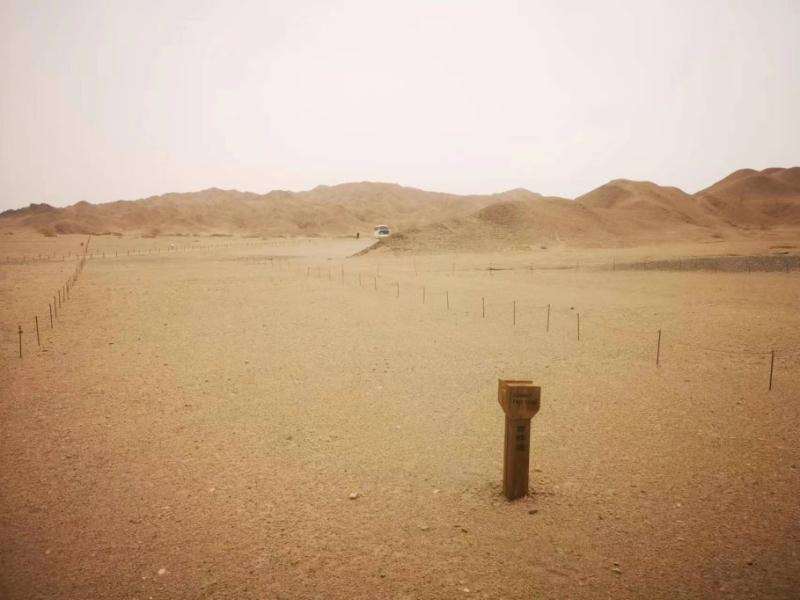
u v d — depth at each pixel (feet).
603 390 34.78
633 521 18.49
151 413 31.09
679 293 87.76
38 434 27.81
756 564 15.93
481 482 21.80
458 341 50.78
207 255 209.05
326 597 14.69
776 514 18.84
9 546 17.42
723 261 143.33
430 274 128.36
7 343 50.78
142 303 78.13
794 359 42.52
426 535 17.79
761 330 54.65
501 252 203.82
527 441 20.07
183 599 14.71
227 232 466.29
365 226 514.68
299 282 108.88
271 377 38.75
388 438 26.94
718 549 16.74
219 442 26.58
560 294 87.51
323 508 19.77
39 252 218.18
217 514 19.39
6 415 30.83
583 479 21.88
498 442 26.30
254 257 199.41
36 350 47.85
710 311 68.08
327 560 16.46
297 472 22.99
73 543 17.57
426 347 48.21
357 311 70.13
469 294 87.86
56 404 32.86
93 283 106.93
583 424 28.45
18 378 38.68
